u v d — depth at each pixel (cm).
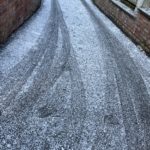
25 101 431
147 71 654
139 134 418
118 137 400
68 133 385
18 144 348
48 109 426
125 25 939
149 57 746
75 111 437
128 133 414
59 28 819
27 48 615
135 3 977
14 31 687
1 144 343
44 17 894
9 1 594
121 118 447
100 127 413
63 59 607
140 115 469
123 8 973
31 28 752
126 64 666
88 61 632
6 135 358
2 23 574
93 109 454
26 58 567
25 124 383
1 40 590
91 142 379
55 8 1066
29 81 487
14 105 416
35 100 439
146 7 854
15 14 667
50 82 501
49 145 357
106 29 938
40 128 382
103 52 707
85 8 1214
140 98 523
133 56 729
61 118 412
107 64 641
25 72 512
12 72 501
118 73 607
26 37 676
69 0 1305
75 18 987
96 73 582
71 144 367
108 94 510
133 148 385
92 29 896
